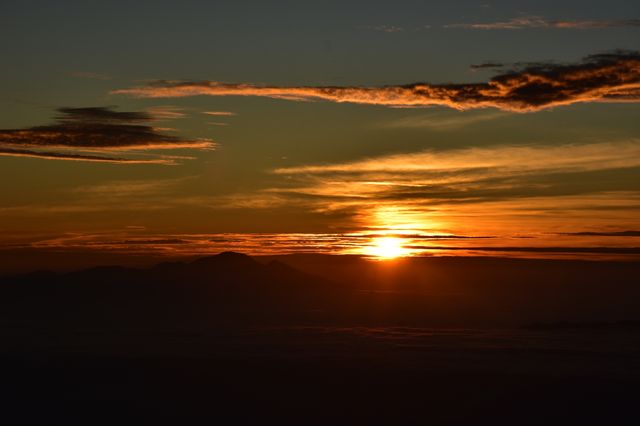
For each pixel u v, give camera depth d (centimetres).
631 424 6706
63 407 7531
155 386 8338
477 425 6869
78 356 10312
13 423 7038
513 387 7912
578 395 7512
